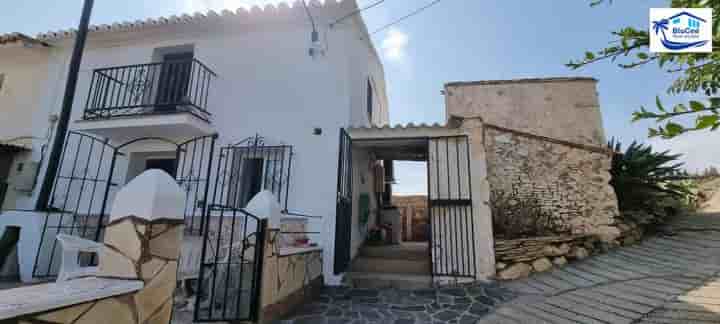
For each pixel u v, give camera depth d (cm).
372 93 864
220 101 655
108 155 664
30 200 658
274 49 664
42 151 688
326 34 649
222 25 684
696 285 420
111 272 193
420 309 410
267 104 636
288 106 627
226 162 591
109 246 199
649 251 604
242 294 365
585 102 916
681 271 479
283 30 671
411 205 1146
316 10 641
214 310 370
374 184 838
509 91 960
